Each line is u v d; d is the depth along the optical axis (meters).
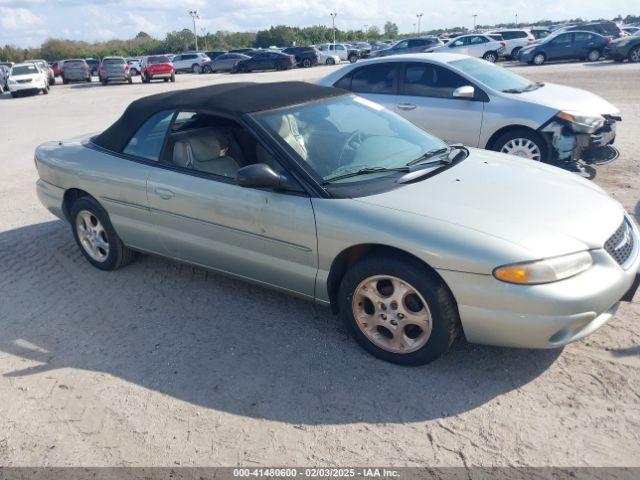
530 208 3.15
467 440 2.68
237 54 39.69
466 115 6.83
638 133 9.09
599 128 6.36
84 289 4.48
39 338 3.78
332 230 3.20
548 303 2.75
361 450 2.65
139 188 4.11
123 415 2.97
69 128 13.95
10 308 4.24
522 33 29.28
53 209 5.00
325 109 4.03
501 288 2.79
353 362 3.32
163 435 2.81
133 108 4.36
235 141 3.77
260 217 3.49
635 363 3.15
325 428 2.80
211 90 4.16
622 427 2.70
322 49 42.06
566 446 2.61
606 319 3.01
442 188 3.36
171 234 4.07
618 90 14.34
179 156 3.96
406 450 2.63
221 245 3.81
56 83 36.47
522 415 2.81
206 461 2.63
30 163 9.63
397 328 3.19
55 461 2.68
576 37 24.41
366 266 3.15
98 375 3.33
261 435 2.78
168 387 3.18
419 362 3.18
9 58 85.38
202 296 4.23
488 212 3.08
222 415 2.93
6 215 6.53
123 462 2.65
